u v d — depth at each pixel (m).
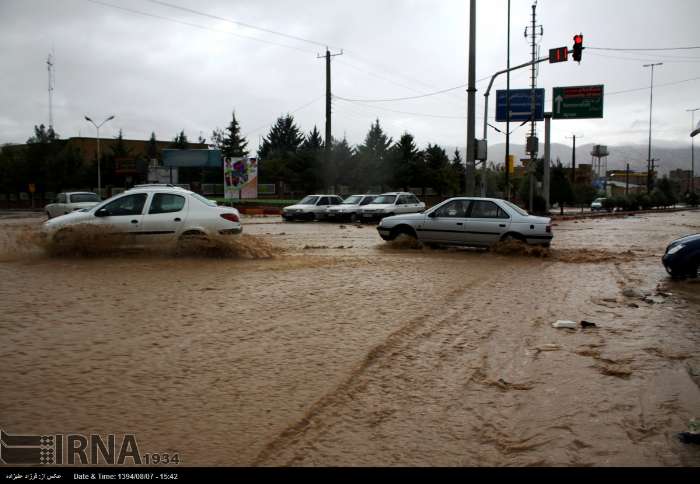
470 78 20.95
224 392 4.54
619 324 7.16
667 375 5.23
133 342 5.83
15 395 4.38
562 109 45.19
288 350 5.69
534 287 9.82
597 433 3.99
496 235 14.76
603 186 106.88
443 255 14.47
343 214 31.00
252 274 10.65
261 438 3.77
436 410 4.33
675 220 37.97
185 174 61.62
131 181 56.81
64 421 3.95
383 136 65.19
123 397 4.38
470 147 21.03
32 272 10.55
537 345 6.14
